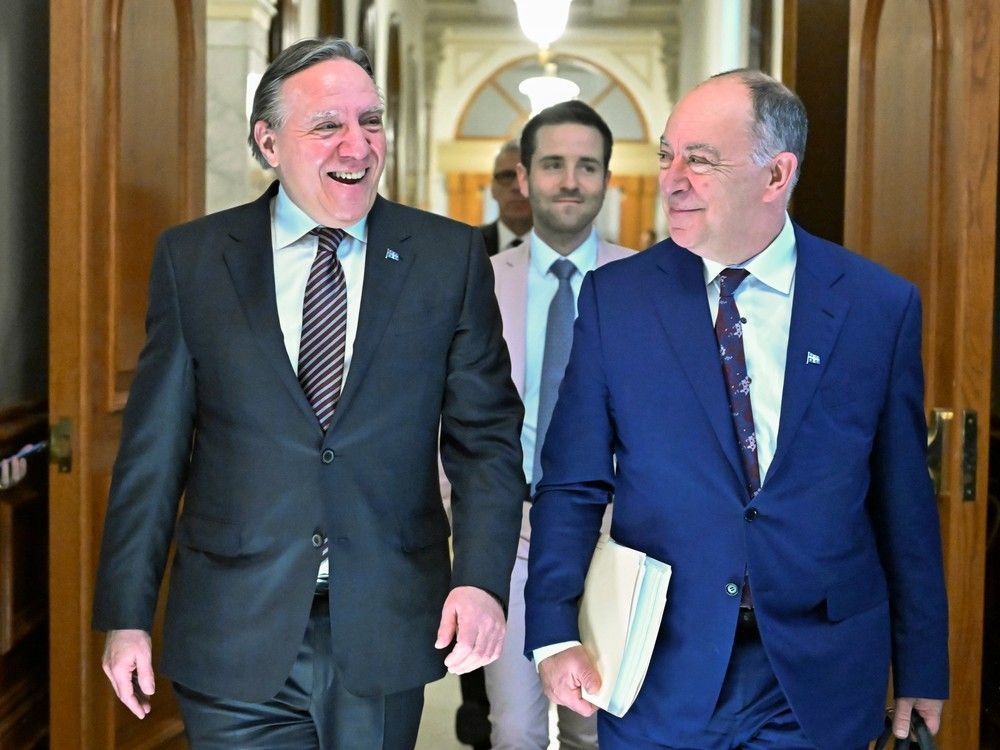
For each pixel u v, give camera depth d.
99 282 2.90
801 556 1.91
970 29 2.68
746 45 7.16
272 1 5.93
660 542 1.96
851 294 1.97
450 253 2.12
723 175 1.88
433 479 2.12
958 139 2.72
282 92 2.00
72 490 2.80
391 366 2.04
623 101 18.34
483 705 3.88
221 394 2.03
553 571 2.00
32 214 3.15
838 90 4.66
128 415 2.09
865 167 3.43
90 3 2.80
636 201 18.14
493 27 16.94
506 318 3.03
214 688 1.99
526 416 2.97
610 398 2.01
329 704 2.04
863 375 1.94
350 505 2.00
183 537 2.06
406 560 2.05
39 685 3.16
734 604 1.91
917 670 1.99
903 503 1.99
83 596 2.81
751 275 1.97
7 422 2.90
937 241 2.85
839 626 1.93
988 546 3.34
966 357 2.72
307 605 2.00
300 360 2.05
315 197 2.01
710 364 1.95
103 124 2.90
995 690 3.24
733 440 1.92
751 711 1.92
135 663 2.06
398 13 11.89
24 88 3.09
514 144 4.92
